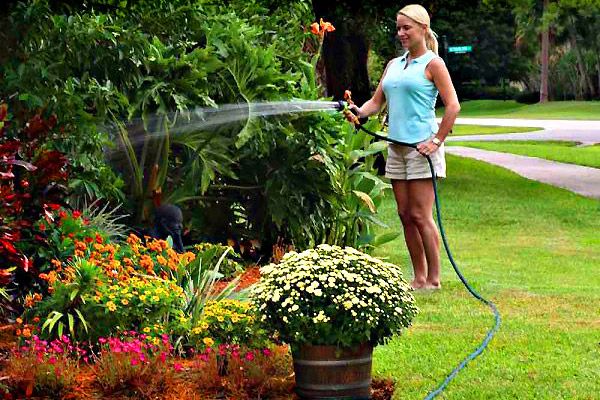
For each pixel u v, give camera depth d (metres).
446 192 19.39
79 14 9.96
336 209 10.27
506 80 94.94
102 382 5.64
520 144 40.22
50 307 6.36
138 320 6.42
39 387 5.56
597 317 7.61
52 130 7.82
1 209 6.45
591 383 5.71
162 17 10.10
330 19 22.17
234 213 10.50
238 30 9.92
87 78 9.04
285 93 9.96
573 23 85.31
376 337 5.43
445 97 8.53
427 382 5.78
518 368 6.05
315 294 5.25
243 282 8.92
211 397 5.51
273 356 6.02
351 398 5.41
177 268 7.19
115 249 7.30
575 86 88.88
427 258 8.85
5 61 8.60
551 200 18.08
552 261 11.05
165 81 9.46
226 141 9.80
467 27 84.88
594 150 34.31
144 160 9.52
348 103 8.95
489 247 12.31
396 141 8.55
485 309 7.93
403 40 8.68
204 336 6.26
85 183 8.36
